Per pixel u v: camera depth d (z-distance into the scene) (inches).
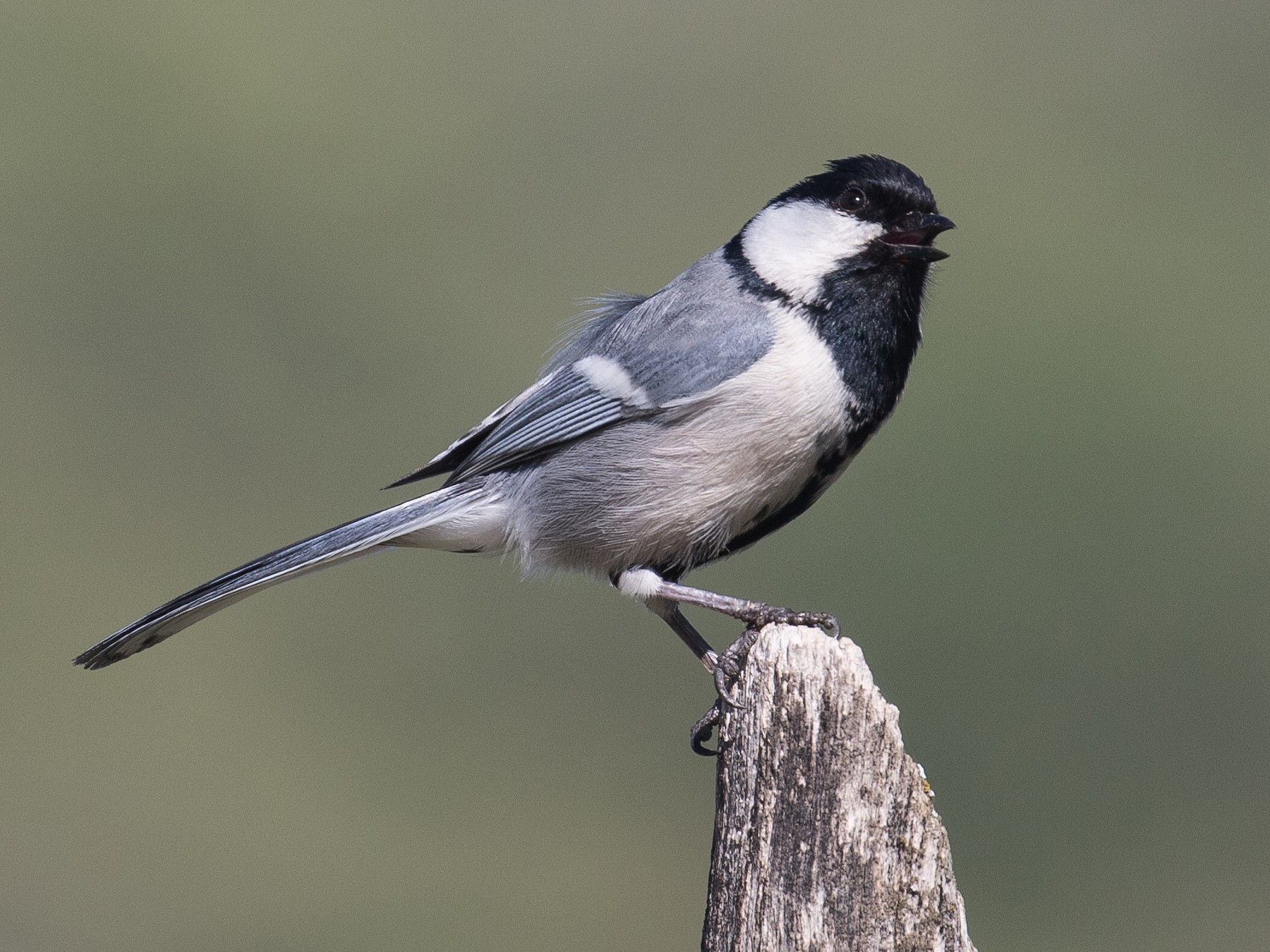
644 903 461.7
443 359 608.1
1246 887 459.8
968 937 188.1
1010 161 673.6
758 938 188.7
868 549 520.1
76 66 677.9
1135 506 529.7
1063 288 615.5
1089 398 556.1
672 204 671.1
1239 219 651.5
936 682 494.3
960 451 544.4
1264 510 524.4
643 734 522.3
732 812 195.6
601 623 547.8
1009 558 518.3
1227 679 494.6
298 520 565.3
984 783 477.7
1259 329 584.4
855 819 188.5
